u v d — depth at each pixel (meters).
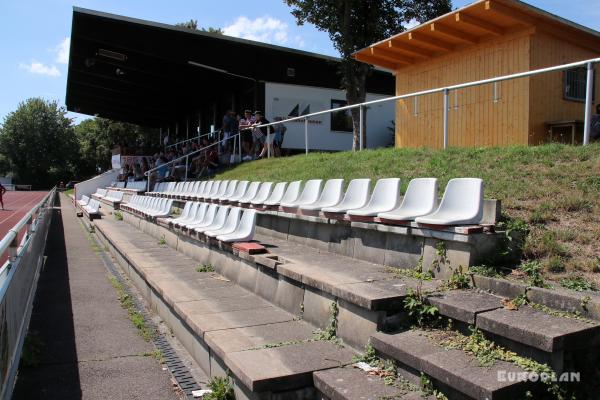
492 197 5.07
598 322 2.86
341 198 6.40
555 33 9.90
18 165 66.81
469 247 3.88
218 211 7.71
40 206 8.94
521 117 9.70
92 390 4.05
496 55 10.31
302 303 4.48
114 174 31.61
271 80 20.17
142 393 4.00
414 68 12.28
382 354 3.31
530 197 4.89
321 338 3.94
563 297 3.07
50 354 4.87
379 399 2.83
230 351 3.66
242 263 5.85
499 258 3.96
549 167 5.60
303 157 11.84
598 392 2.71
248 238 6.14
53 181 68.44
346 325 3.79
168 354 4.83
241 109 22.36
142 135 52.78
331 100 21.30
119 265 9.73
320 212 6.01
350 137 21.59
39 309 6.54
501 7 9.26
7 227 17.78
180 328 5.10
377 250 4.99
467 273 3.77
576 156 5.68
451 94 11.17
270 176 10.57
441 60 11.51
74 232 16.00
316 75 21.02
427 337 3.27
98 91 31.14
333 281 4.09
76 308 6.59
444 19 9.98
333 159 10.08
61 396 3.96
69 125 69.38
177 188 14.80
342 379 3.12
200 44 18.98
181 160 21.47
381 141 22.41
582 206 4.46
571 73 10.31
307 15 15.65
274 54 20.16
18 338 4.54
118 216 16.19
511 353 2.86
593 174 5.04
